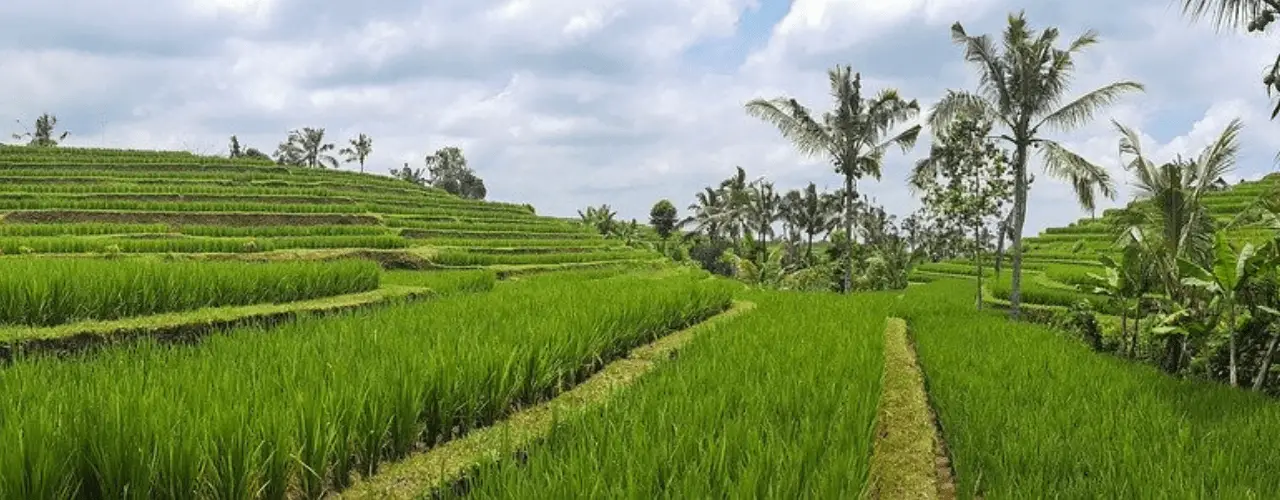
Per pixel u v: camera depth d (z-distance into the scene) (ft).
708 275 130.00
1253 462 20.45
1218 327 43.65
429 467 17.74
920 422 25.72
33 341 27.99
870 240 205.87
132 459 13.14
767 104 97.66
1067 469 19.49
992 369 33.12
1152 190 55.83
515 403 23.71
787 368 25.89
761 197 167.32
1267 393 37.65
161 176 177.99
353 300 46.03
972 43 75.00
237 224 131.23
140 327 31.73
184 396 16.65
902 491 19.20
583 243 159.22
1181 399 28.35
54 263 36.73
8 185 143.43
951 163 95.40
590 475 13.52
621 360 32.55
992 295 110.73
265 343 25.20
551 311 35.27
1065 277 111.04
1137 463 19.19
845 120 96.73
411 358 21.12
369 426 17.52
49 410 15.14
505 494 13.38
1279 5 34.22
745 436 16.65
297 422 15.90
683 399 19.74
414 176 328.90
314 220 137.59
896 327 52.70
